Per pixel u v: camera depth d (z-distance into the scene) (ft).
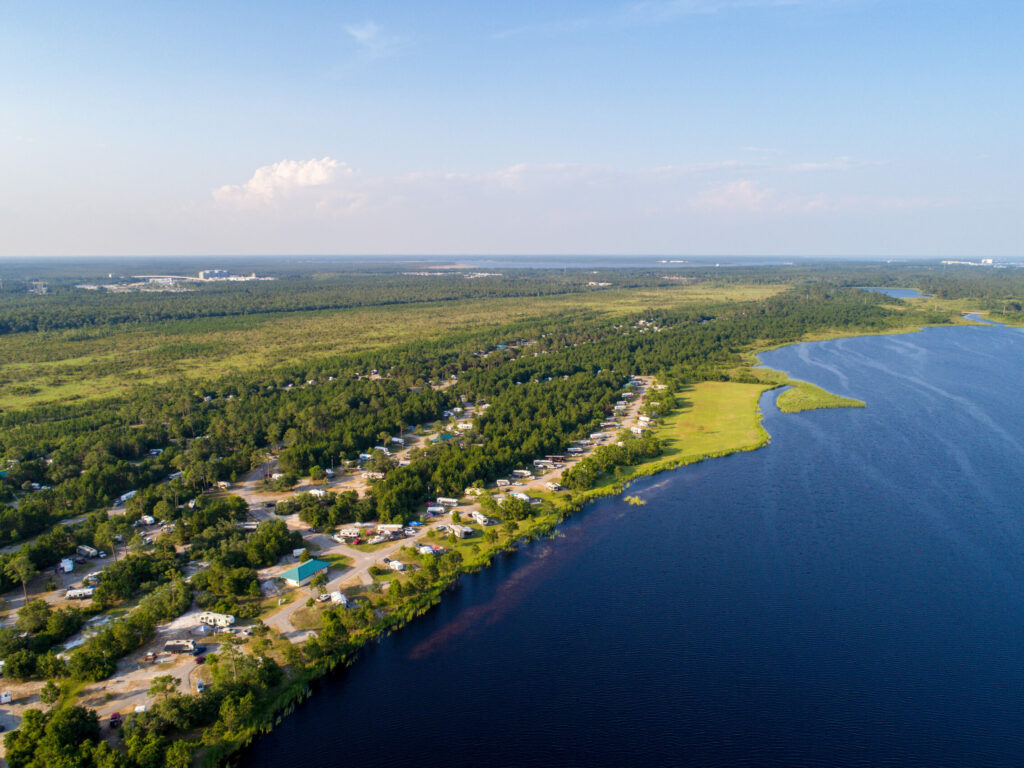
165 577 487.61
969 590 471.62
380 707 365.20
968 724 346.33
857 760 323.98
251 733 345.10
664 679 383.24
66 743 316.40
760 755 327.67
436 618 449.48
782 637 420.36
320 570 495.00
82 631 428.15
